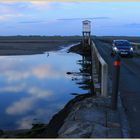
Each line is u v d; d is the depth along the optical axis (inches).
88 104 502.6
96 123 399.5
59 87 954.7
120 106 474.9
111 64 1072.8
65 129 415.2
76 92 858.1
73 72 1278.3
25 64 1792.6
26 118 606.5
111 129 374.6
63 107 684.7
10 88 955.3
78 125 403.2
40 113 644.1
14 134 443.2
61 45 4749.0
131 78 762.8
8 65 1739.7
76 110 499.8
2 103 740.7
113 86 448.5
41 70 1455.5
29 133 454.6
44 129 486.6
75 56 2324.1
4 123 567.5
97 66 797.9
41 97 811.4
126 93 579.2
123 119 414.3
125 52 1439.5
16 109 681.6
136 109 465.1
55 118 574.6
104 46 2549.2
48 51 3157.0
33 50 3314.5
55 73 1316.4
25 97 815.1
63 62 1850.4
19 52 2947.8
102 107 474.9
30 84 1031.6
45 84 1024.9
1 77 1211.9
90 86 871.1
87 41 2834.6
